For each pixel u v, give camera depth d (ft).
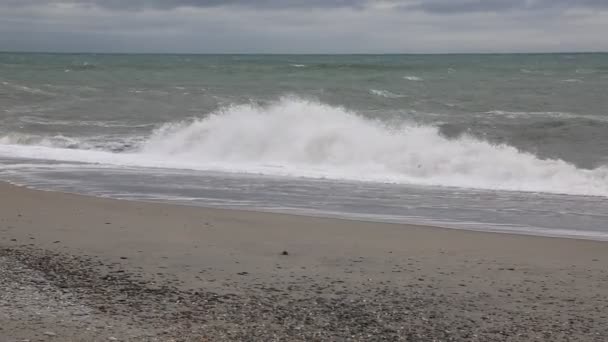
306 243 26.50
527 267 23.48
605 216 33.76
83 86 106.73
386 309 18.57
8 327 16.06
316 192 40.14
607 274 22.61
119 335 15.89
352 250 25.50
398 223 31.32
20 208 32.01
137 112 75.92
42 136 61.21
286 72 151.23
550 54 525.34
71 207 32.71
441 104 84.38
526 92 100.89
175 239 26.50
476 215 33.81
